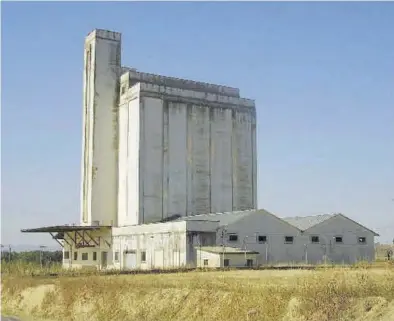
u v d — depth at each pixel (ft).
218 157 300.61
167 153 286.05
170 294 112.06
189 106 295.48
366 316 80.02
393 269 103.71
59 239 306.35
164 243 230.48
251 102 315.99
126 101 297.12
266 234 228.02
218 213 266.57
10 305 154.92
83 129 313.73
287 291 93.40
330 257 238.48
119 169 299.99
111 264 269.23
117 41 312.71
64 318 130.52
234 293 99.45
